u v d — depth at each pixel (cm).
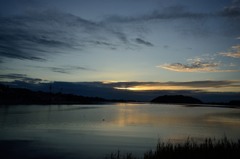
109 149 3173
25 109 11444
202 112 13575
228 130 5384
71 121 6625
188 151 2177
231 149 2203
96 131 4797
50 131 4644
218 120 8125
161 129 5366
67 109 12731
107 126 5688
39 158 2680
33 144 3366
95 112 11019
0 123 5659
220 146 2273
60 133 4425
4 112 9094
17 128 4919
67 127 5303
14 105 15262
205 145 2331
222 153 2125
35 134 4231
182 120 7862
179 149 2223
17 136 3969
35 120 6569
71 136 4112
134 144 3528
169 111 13988
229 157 2053
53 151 3005
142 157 2748
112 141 3728
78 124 5931
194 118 8838
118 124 6206
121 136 4234
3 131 4469
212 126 6188
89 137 4056
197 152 2156
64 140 3725
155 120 7644
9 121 6125
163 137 4225
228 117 9719
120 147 3309
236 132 5056
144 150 3145
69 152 2973
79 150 3084
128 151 3078
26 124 5628
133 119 7850
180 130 5250
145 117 8850
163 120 7706
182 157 2075
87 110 12519
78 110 12206
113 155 2833
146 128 5494
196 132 4966
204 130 5325
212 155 2091
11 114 8319
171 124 6500
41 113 9275
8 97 18550
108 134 4434
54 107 14588
